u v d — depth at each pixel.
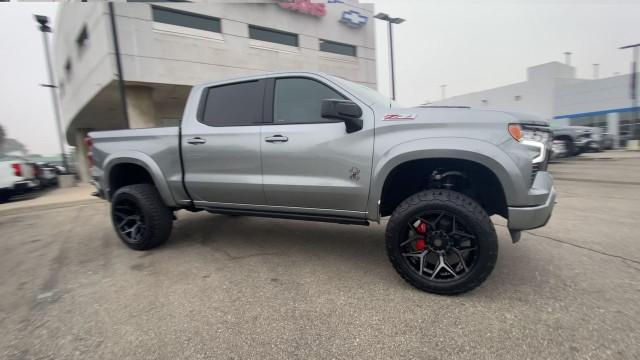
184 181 3.58
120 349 2.03
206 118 3.53
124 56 10.91
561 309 2.33
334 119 2.82
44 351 2.04
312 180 2.97
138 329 2.24
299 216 3.20
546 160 2.62
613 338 1.99
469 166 2.72
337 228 4.57
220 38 13.16
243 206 3.42
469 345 1.98
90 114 16.72
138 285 2.93
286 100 3.17
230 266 3.30
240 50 13.70
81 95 14.38
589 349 1.90
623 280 2.75
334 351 1.97
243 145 3.23
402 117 2.68
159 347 2.04
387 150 2.66
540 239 3.84
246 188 3.27
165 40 11.73
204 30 12.84
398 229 2.62
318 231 4.45
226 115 3.43
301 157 2.99
